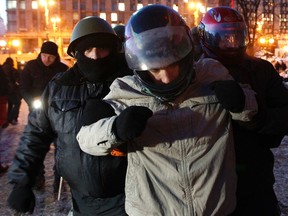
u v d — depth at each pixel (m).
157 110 1.51
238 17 2.04
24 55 46.41
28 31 72.69
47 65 4.95
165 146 1.50
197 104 1.51
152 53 1.43
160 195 1.51
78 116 2.08
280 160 5.69
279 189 4.48
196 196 1.49
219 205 1.50
